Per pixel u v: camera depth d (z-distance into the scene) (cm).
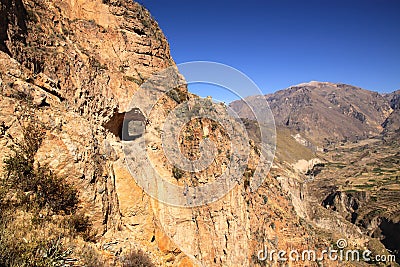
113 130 1736
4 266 704
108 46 1977
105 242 1068
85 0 1998
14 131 945
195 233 1571
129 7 2217
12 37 1205
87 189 1054
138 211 1302
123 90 1764
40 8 1570
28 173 933
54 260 784
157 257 1270
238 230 1920
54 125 1045
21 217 862
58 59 1421
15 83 1048
